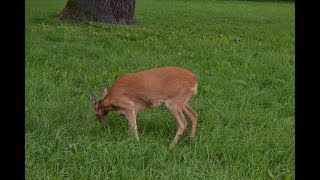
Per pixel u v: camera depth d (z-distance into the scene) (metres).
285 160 5.36
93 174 4.83
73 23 14.19
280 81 8.44
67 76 8.26
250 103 7.20
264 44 12.63
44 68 8.62
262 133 5.96
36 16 15.24
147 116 6.51
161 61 9.52
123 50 10.55
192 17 19.30
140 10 21.28
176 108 5.95
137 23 15.66
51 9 18.58
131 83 5.93
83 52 10.09
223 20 18.80
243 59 10.00
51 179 4.74
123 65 9.14
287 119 6.58
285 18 21.48
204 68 9.32
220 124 6.35
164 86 5.91
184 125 5.96
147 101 5.96
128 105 5.91
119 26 14.16
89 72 8.59
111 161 5.02
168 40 12.20
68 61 9.19
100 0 14.59
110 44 11.17
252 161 5.14
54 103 6.82
